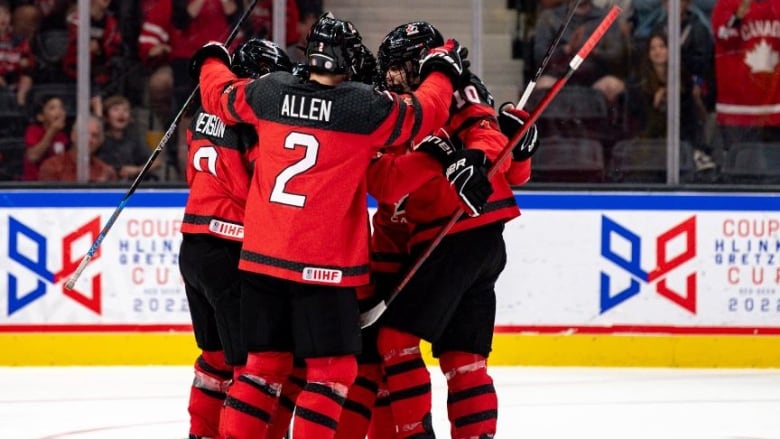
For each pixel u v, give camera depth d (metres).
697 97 21.14
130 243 20.48
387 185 12.12
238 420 11.76
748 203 20.41
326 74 11.73
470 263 12.48
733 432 15.98
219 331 12.75
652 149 21.20
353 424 12.73
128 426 16.22
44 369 20.39
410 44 12.52
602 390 18.69
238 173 12.56
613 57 21.11
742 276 20.44
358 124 11.42
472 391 12.52
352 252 11.71
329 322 11.62
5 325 20.53
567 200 20.45
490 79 21.30
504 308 20.50
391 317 12.41
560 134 21.25
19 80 21.17
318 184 11.48
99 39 21.16
